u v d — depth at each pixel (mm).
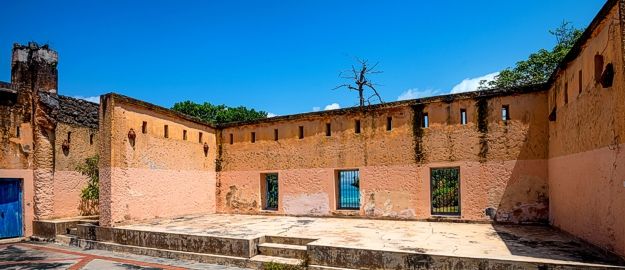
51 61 11867
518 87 9648
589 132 6539
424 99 10688
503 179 9773
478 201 9977
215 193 13977
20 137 11312
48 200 11516
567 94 7762
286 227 9750
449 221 10242
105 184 10055
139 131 10914
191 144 12945
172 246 8797
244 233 8797
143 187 10938
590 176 6512
